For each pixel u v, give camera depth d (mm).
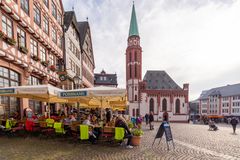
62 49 24578
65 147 8328
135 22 64500
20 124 10977
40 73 17484
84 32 37969
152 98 57312
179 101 57000
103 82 74562
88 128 9156
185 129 20578
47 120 11008
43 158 6645
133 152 7879
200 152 8344
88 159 6680
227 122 41688
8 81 13273
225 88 89750
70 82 26531
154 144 9906
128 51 62844
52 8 21656
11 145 8453
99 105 16781
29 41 15812
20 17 14172
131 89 60562
